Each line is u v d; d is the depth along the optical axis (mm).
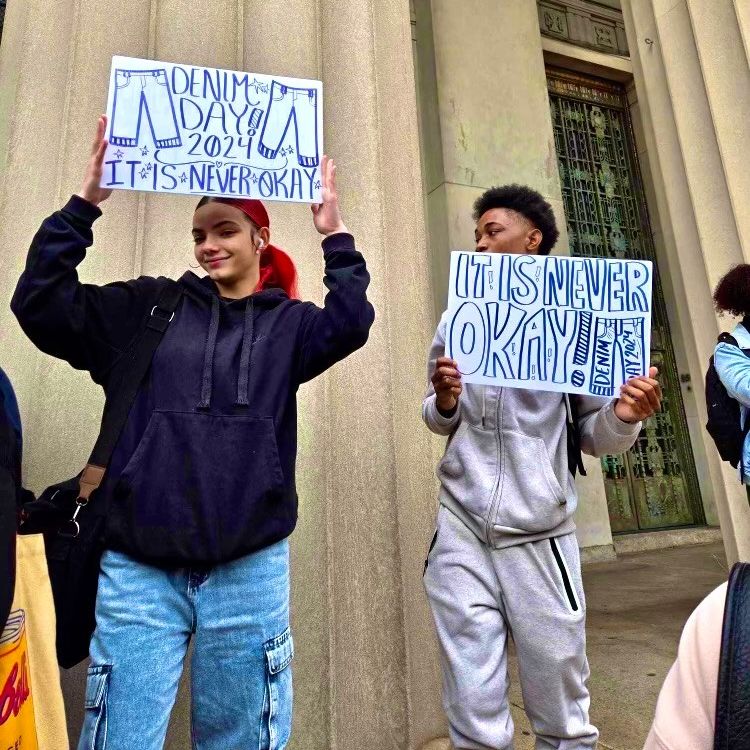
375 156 2520
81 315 1243
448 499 1606
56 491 1251
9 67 2424
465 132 5922
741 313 2293
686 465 7184
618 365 1570
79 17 2260
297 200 1481
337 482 2166
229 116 1489
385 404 2277
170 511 1155
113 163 1385
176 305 1375
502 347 1613
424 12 6168
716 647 589
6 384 1116
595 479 6051
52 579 1179
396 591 2133
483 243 1838
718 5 3592
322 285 2314
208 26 2385
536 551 1453
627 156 7715
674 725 586
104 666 1116
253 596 1199
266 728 1185
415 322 2621
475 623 1441
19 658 995
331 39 2582
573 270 1645
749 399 2074
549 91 7379
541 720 1421
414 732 2100
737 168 3355
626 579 4902
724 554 5816
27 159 2172
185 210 2217
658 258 7504
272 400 1286
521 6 6645
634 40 4113
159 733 1134
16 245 2080
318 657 1978
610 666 2910
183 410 1229
